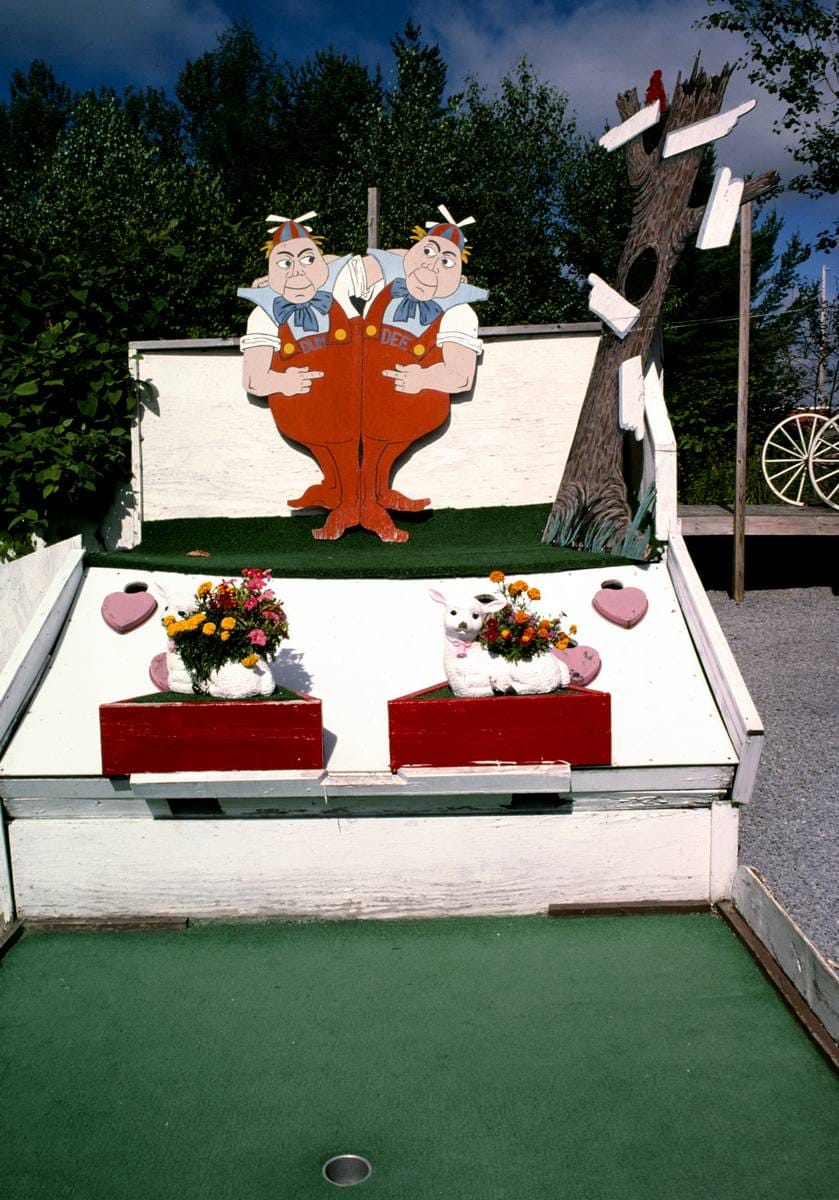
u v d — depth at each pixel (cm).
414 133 1675
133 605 462
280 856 393
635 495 564
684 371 1806
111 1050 320
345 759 402
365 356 614
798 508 1046
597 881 399
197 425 641
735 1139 278
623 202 1747
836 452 1064
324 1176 266
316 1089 301
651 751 394
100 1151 277
